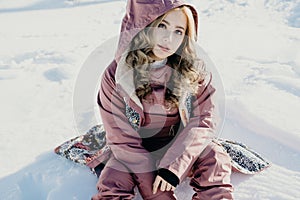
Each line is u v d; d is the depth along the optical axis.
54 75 3.30
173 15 1.77
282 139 2.44
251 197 1.99
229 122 2.61
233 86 2.98
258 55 3.58
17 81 3.21
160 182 1.81
